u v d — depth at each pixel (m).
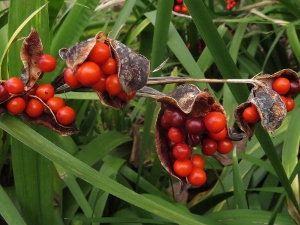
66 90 0.23
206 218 0.33
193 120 0.20
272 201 0.43
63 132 0.23
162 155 0.22
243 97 0.30
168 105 0.21
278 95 0.20
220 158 0.46
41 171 0.29
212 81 0.22
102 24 0.62
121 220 0.32
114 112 0.49
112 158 0.41
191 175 0.22
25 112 0.22
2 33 0.37
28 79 0.22
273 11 0.64
